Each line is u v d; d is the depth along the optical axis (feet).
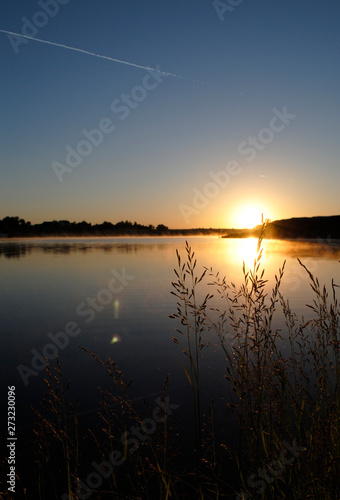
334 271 34.17
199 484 5.41
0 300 24.02
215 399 9.92
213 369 11.93
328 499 4.93
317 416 5.60
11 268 43.88
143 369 12.14
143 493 6.34
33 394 10.39
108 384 10.99
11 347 14.57
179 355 13.32
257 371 5.49
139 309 20.88
